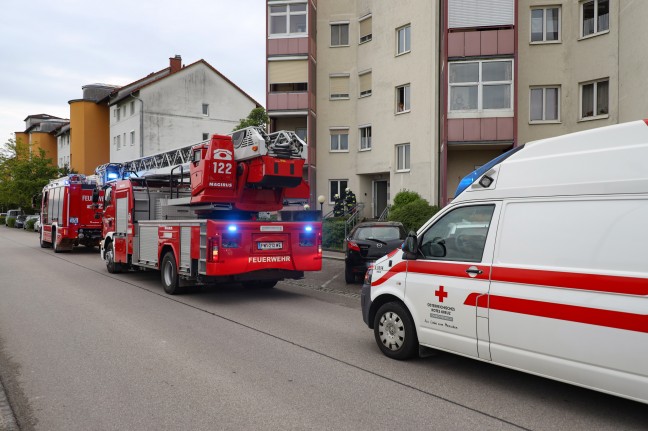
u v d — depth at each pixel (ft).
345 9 93.50
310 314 28.37
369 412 14.25
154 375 17.35
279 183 32.89
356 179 93.04
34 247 80.48
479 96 63.62
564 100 67.10
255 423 13.46
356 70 92.89
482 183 16.89
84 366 18.31
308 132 92.12
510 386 16.51
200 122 138.41
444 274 17.40
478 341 16.20
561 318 14.01
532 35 68.18
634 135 13.37
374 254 38.86
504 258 15.70
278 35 94.07
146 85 131.64
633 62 56.95
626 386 12.70
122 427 13.20
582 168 14.25
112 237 45.32
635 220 12.89
